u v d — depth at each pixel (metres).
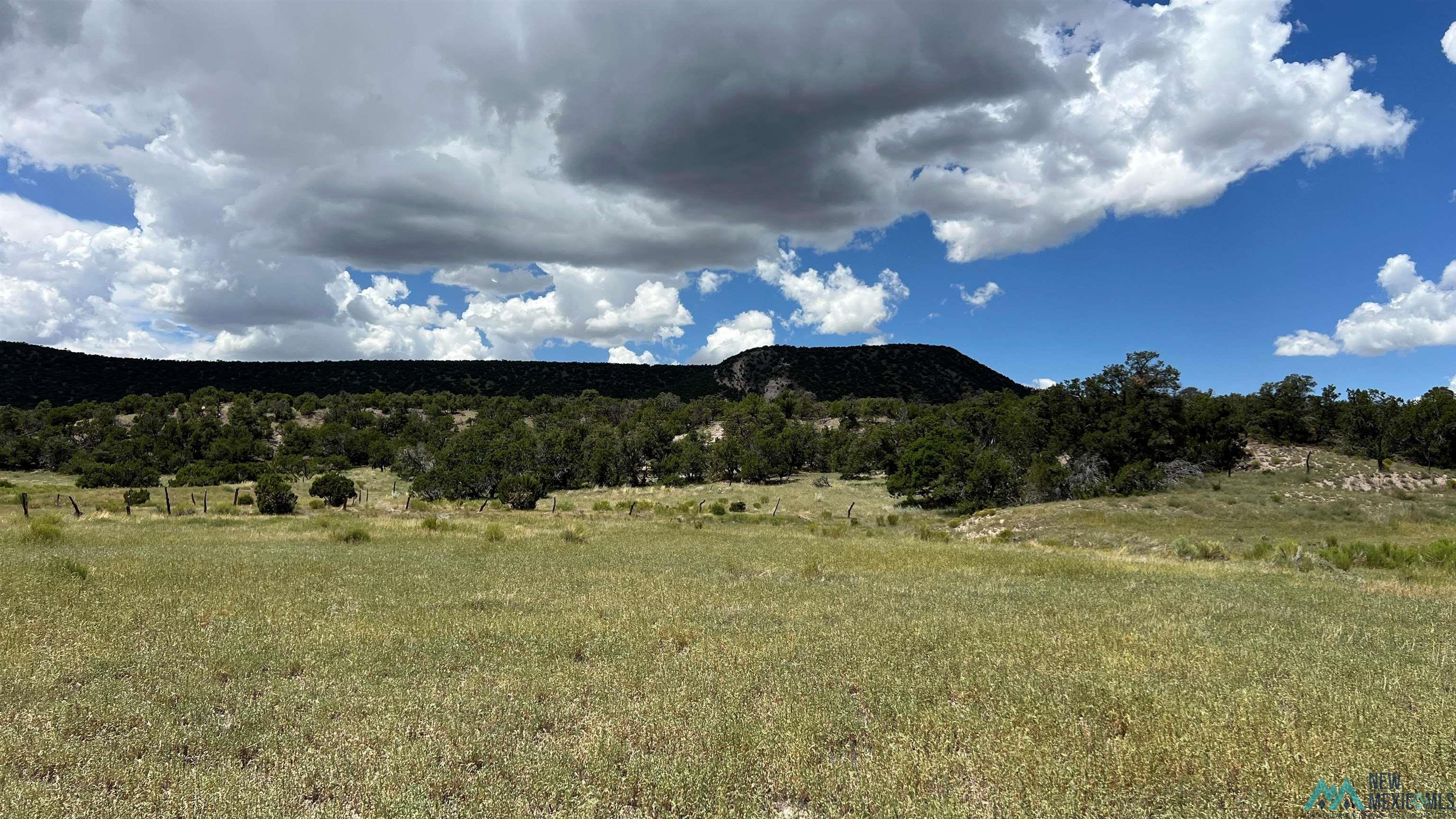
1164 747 5.03
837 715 5.85
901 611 10.37
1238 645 8.20
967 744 5.25
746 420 109.06
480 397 170.12
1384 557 18.17
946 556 18.97
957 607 10.88
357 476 89.94
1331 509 36.91
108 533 20.58
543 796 4.52
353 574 13.40
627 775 4.76
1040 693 6.36
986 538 34.69
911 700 6.19
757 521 40.25
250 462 93.38
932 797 4.38
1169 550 23.95
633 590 12.33
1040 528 34.97
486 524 28.16
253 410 129.62
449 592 11.83
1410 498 39.28
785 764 4.90
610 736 5.31
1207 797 4.41
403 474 86.69
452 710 5.90
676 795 4.42
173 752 5.08
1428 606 11.29
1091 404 62.91
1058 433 63.75
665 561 17.03
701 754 5.03
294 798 4.35
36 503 37.47
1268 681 6.77
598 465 80.94
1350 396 55.19
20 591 10.07
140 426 104.94
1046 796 4.40
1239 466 56.00
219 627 8.70
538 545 20.52
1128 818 4.13
